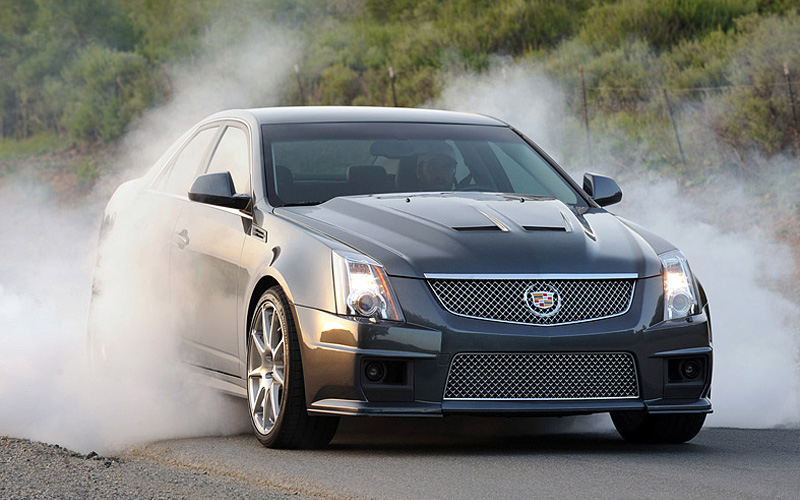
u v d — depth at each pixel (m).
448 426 16.83
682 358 14.35
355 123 18.20
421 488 11.61
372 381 13.66
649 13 61.19
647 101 52.94
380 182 16.91
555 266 14.02
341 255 14.08
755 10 58.53
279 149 17.27
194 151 19.67
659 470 12.66
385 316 13.66
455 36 71.69
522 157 18.36
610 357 13.96
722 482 11.94
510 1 73.38
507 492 11.37
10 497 10.75
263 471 12.77
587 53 60.97
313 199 16.38
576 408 13.73
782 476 12.33
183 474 12.53
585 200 17.39
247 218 16.34
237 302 15.87
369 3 91.31
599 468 12.77
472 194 16.50
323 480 12.12
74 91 92.00
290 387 14.10
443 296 13.76
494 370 13.69
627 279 14.27
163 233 18.75
